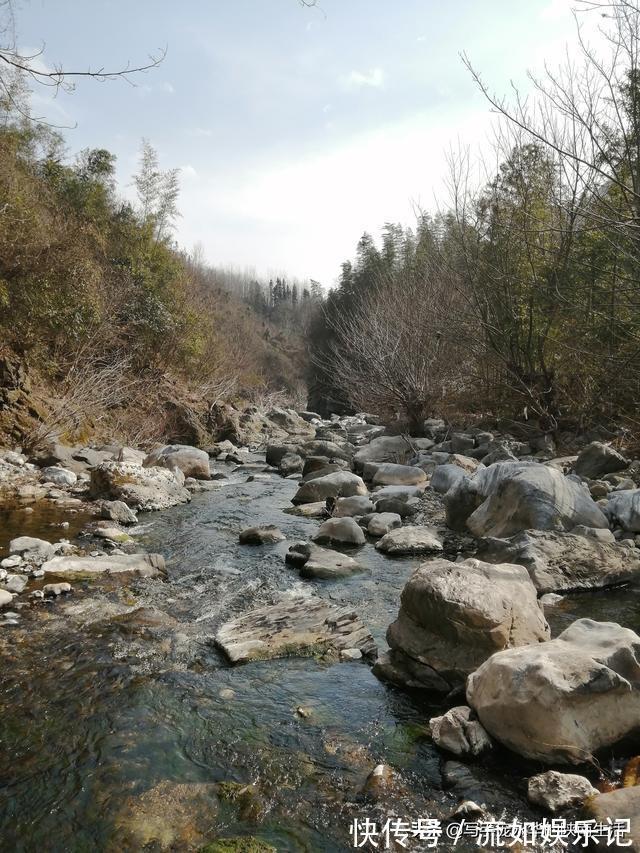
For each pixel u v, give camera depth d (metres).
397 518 6.84
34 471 8.89
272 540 6.30
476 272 11.48
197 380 18.25
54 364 11.30
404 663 3.59
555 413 10.83
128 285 15.38
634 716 2.69
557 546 5.14
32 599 4.50
